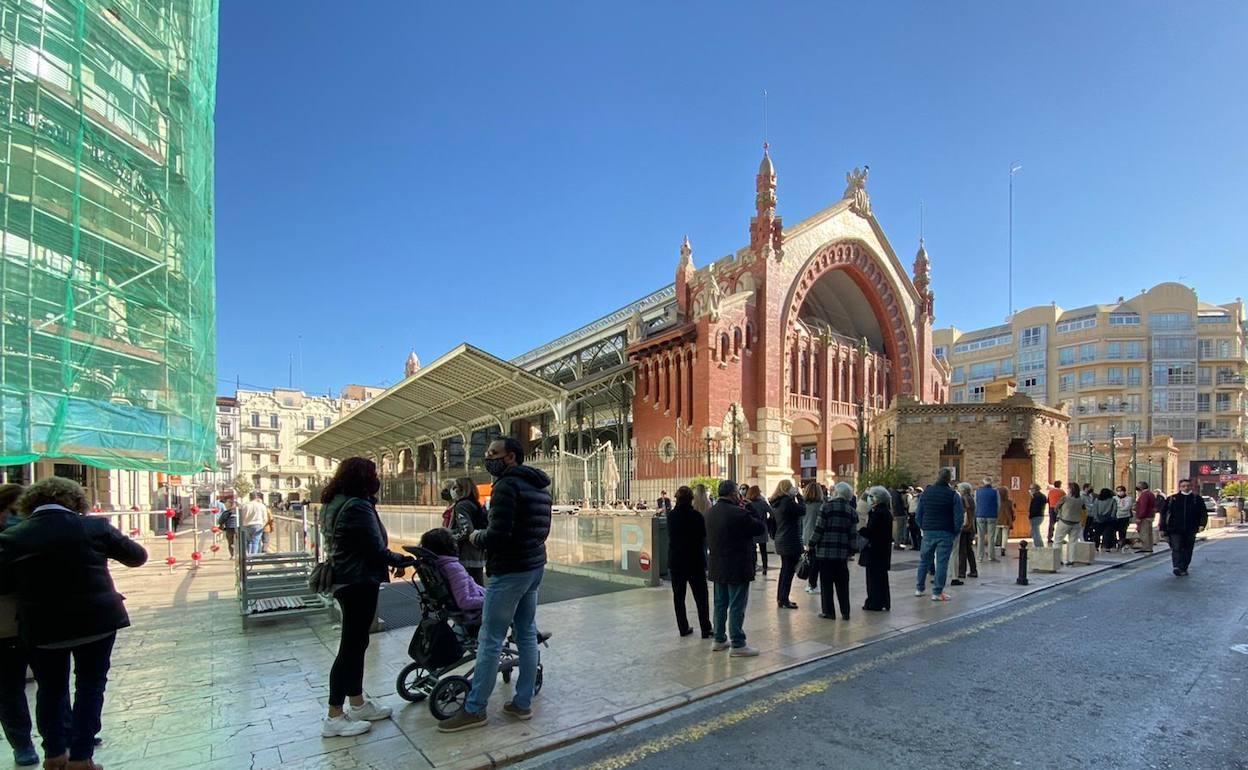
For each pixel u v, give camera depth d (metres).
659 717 5.21
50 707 3.99
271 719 5.10
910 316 40.53
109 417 11.60
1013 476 19.34
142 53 12.70
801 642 7.30
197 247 14.11
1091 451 27.42
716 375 28.59
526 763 4.42
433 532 5.53
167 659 6.80
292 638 7.71
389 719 5.07
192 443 13.62
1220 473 63.62
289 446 85.38
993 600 9.68
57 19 10.91
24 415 9.71
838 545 8.48
